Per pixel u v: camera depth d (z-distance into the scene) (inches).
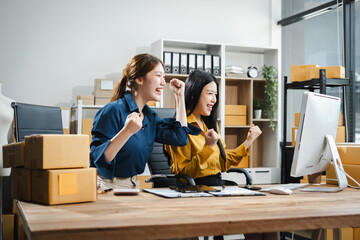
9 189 141.2
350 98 178.1
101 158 59.0
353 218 43.8
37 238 33.1
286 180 179.8
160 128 75.4
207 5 208.1
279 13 221.9
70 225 35.5
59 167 49.4
